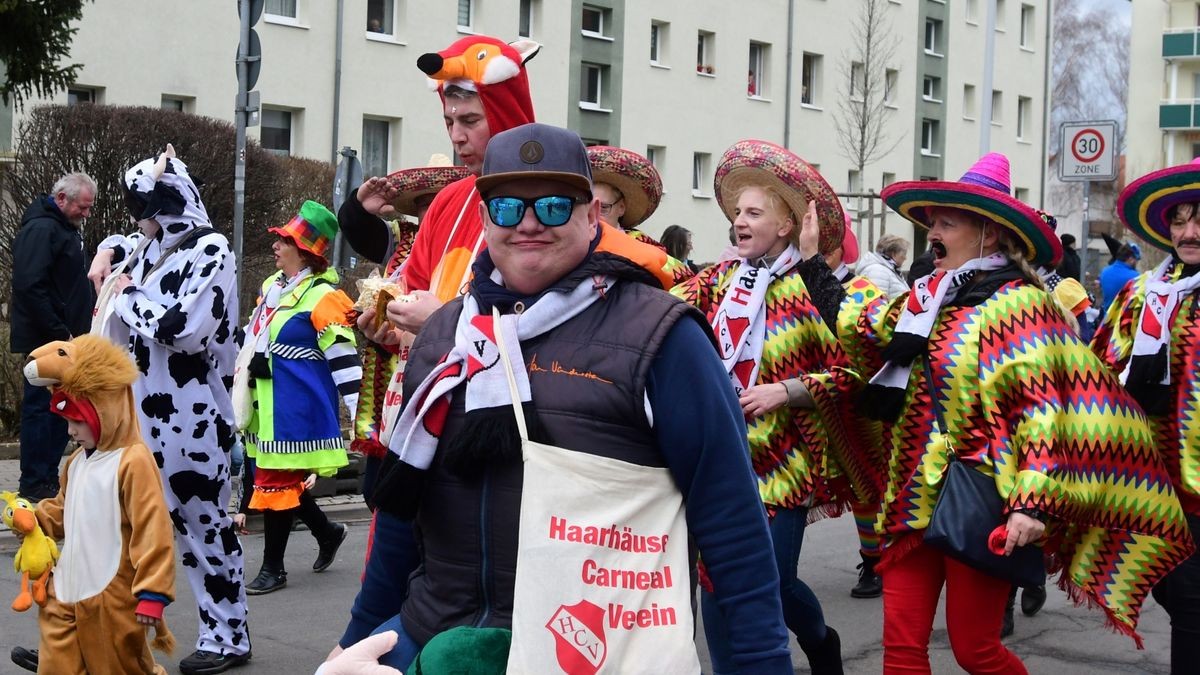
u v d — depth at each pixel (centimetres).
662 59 3441
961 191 422
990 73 2139
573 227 258
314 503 769
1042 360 411
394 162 2872
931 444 419
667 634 248
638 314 256
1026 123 4759
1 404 1184
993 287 425
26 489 906
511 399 252
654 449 255
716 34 3550
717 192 529
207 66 2531
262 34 2620
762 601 258
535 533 246
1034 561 408
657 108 3403
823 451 479
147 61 2453
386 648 264
